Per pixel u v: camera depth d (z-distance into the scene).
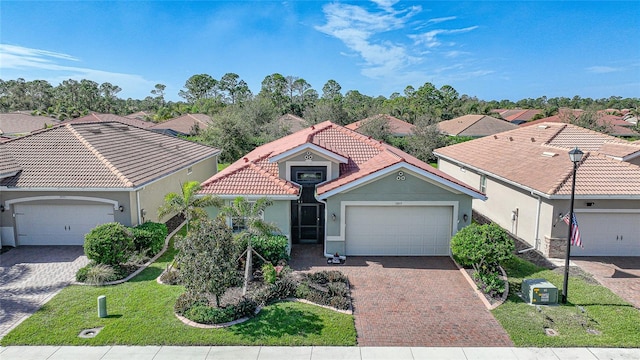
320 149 18.95
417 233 18.14
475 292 14.52
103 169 19.36
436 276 15.97
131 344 10.95
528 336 11.52
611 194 17.19
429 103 102.25
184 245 12.16
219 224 12.68
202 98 127.06
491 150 27.75
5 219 18.92
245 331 11.59
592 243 18.19
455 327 12.12
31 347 10.80
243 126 46.56
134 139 25.89
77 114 84.50
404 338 11.51
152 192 21.16
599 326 12.12
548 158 21.47
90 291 14.17
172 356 10.48
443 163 33.50
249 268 15.16
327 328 11.83
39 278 15.40
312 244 19.78
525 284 14.01
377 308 13.30
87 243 15.23
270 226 15.45
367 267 16.89
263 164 20.58
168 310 12.73
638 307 13.34
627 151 21.66
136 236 17.17
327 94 124.81
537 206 18.83
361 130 46.00
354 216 18.02
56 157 20.08
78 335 11.35
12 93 105.38
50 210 19.02
